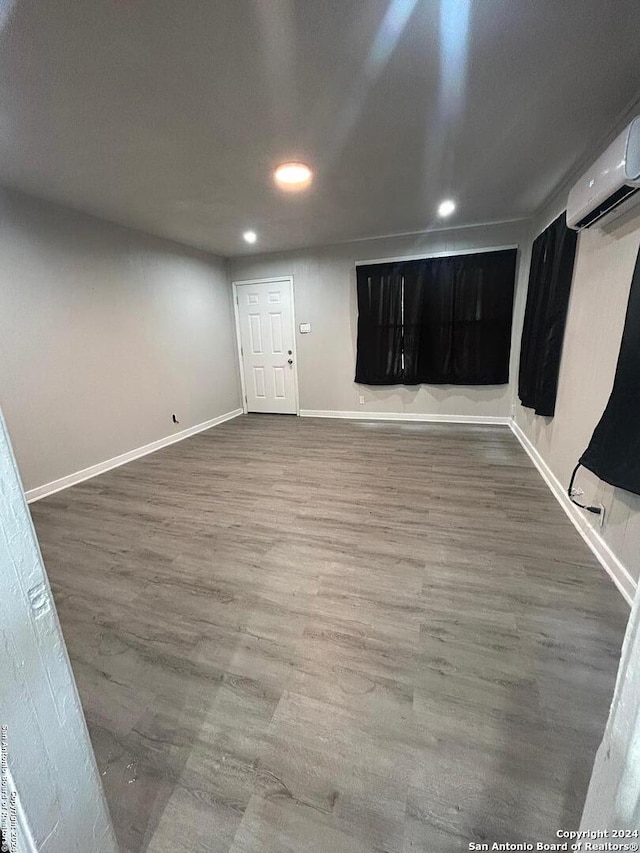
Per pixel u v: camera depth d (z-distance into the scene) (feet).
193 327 16.16
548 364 9.90
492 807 3.40
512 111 6.42
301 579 6.54
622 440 5.84
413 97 5.98
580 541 7.45
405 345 16.12
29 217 9.79
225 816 3.40
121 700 4.50
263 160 7.98
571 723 4.08
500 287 14.55
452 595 6.05
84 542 7.85
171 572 6.82
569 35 4.75
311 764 3.77
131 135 6.88
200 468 12.13
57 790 2.05
